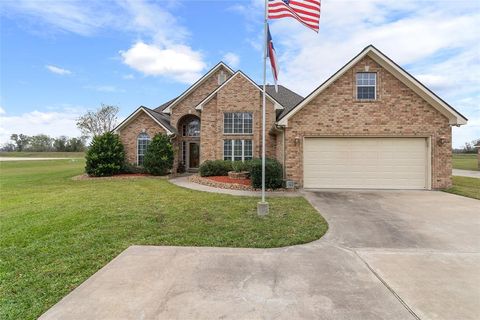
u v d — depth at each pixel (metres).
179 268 4.30
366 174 12.56
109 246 5.30
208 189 12.52
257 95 18.48
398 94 12.35
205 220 7.04
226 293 3.55
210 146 18.91
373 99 12.45
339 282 3.85
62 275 4.11
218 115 18.66
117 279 3.94
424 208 8.49
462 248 5.19
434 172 12.19
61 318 3.05
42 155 70.75
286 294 3.53
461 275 4.06
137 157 19.34
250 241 5.54
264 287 3.71
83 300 3.40
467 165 33.38
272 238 5.71
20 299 3.46
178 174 20.28
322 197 10.39
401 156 12.45
